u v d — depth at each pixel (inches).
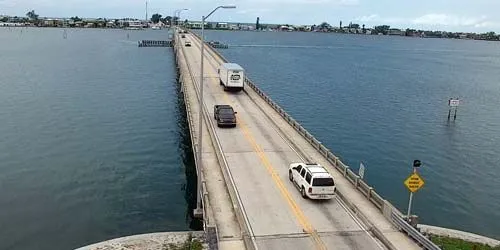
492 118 3518.7
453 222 1704.0
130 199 1733.5
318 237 1090.7
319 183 1259.8
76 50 7765.8
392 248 1041.5
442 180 2143.2
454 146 2714.1
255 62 6835.6
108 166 2097.7
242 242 1074.1
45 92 3794.3
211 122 2089.1
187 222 1544.0
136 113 3189.0
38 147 2333.9
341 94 4379.9
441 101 4222.4
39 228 1487.5
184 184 1902.1
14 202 1676.9
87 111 3179.1
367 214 1214.9
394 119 3378.4
